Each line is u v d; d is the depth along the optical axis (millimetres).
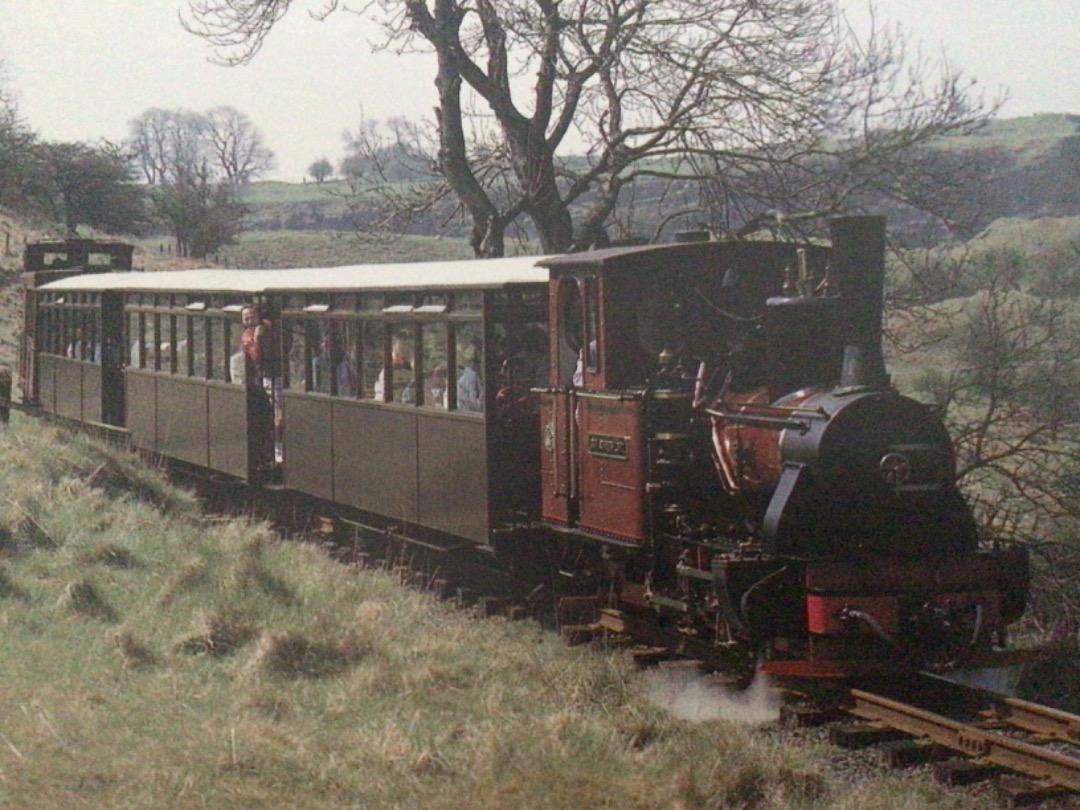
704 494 9977
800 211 17062
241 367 16531
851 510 8898
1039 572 13078
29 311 26984
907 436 8969
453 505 12383
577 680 9258
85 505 14070
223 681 9031
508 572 12758
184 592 11211
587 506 10750
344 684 8961
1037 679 10219
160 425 19344
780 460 9102
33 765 6898
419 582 12938
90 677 8805
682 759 7453
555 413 11133
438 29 19344
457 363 12266
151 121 142375
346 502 14562
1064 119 73062
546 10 18688
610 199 19047
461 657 9859
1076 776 7043
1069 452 13508
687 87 18266
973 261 15562
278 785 6891
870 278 9062
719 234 13766
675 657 10039
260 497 17000
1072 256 17844
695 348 10344
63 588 10852
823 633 8766
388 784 6961
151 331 19766
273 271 17109
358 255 72812
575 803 6809
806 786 7254
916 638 8961
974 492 14109
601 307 10312
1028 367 13953
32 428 19906
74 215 67625
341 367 14633
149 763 7062
